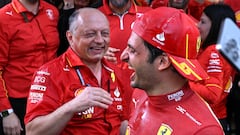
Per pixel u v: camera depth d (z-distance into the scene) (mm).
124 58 2723
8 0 6531
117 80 3924
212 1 7043
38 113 3543
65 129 3625
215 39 5051
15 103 5465
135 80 2689
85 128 3652
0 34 5320
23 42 5391
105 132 3756
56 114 3406
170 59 2537
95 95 3355
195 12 7086
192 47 2598
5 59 5387
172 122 2559
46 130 3449
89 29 3674
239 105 6168
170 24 2551
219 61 4922
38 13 5570
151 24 2568
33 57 5457
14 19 5375
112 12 5707
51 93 3602
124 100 3939
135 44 2607
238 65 1301
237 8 6887
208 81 4840
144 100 2871
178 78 2602
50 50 5613
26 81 5457
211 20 5102
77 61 3670
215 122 2521
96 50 3713
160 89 2627
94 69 3809
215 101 4828
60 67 3682
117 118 3867
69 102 3420
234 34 1319
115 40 5586
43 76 3643
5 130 5383
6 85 5457
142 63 2594
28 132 3586
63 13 5848
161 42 2533
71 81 3652
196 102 2621
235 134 6348
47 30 5590
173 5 6500
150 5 7219
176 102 2609
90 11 3764
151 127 2643
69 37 3795
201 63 4980
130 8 5746
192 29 2600
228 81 5516
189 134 2473
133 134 2789
